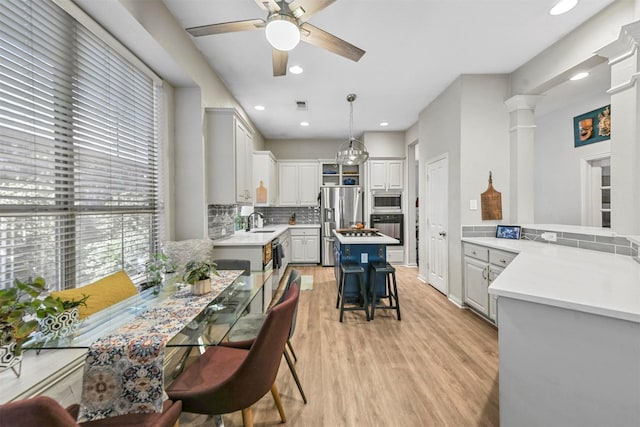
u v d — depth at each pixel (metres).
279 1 1.58
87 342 1.10
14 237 1.30
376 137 5.75
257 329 1.90
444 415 1.64
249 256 3.13
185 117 2.81
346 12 2.22
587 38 2.36
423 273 4.58
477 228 3.34
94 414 1.01
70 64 1.60
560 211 4.20
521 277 1.48
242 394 1.19
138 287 2.18
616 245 2.16
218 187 3.05
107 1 1.60
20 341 0.97
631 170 2.02
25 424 0.63
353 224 5.82
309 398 1.79
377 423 1.58
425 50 2.79
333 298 3.78
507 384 1.28
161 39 2.07
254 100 4.06
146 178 2.39
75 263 1.65
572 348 1.10
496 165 3.31
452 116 3.51
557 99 3.87
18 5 1.30
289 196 6.13
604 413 1.03
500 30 2.47
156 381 1.05
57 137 1.52
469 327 2.84
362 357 2.28
